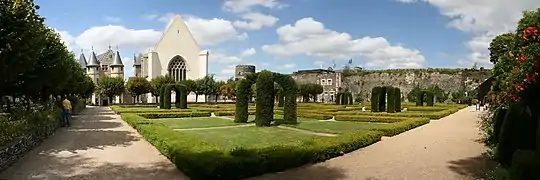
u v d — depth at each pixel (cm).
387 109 3509
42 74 1998
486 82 2305
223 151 1011
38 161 1120
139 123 1988
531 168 698
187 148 1065
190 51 8512
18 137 1188
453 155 1227
